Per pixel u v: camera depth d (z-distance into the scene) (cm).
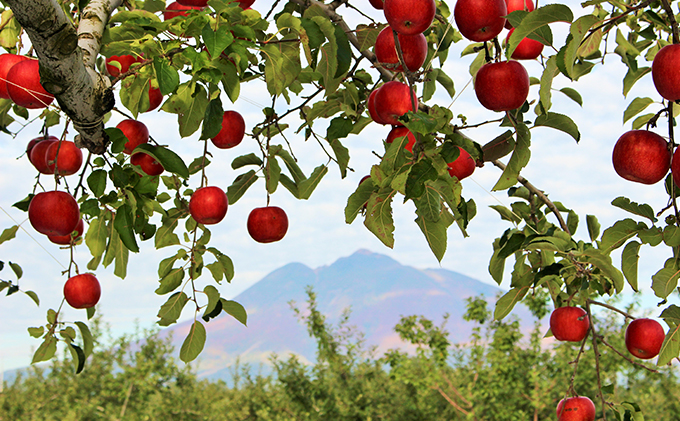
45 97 150
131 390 817
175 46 140
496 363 646
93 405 783
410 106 141
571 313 207
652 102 151
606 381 636
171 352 845
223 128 191
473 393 650
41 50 124
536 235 201
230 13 134
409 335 664
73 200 180
